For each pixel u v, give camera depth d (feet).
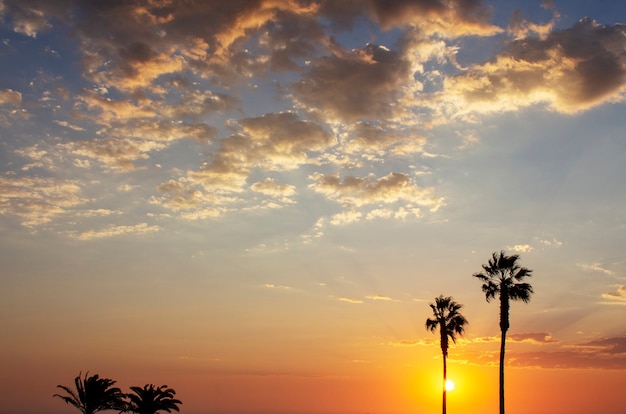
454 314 229.45
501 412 174.50
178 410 229.66
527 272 178.81
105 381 215.31
